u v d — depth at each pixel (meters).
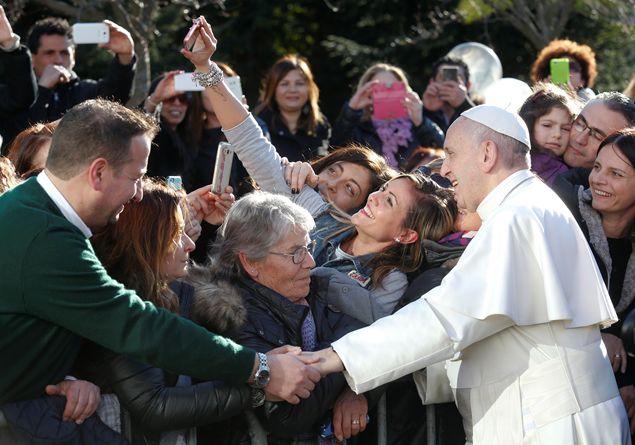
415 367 3.47
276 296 3.70
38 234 3.04
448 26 15.38
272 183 4.80
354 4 16.77
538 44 12.95
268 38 17.38
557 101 5.07
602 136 4.83
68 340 3.19
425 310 3.48
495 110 3.64
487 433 3.55
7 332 3.05
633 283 4.39
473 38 15.67
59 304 3.05
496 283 3.42
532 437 3.47
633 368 4.40
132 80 6.60
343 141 7.19
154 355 3.17
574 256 3.54
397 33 16.25
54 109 6.77
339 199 5.01
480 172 3.62
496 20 14.09
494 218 3.52
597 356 3.55
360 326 3.86
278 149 7.14
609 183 4.27
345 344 3.50
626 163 4.23
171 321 3.22
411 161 6.00
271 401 3.50
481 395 3.57
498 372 3.53
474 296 3.44
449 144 3.68
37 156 4.45
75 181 3.15
